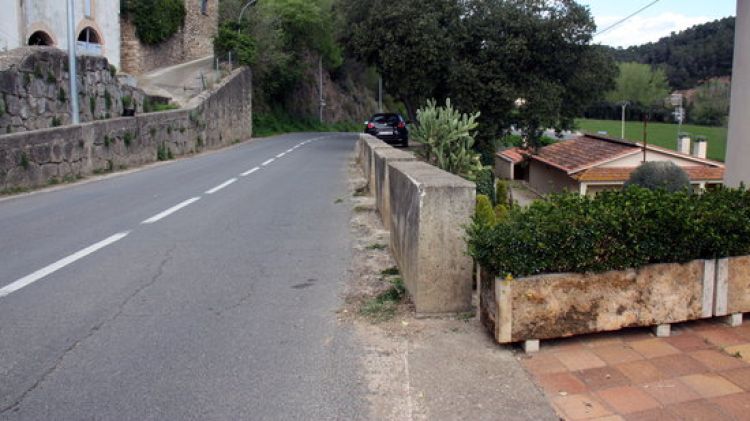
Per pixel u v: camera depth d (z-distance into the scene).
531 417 3.44
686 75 66.69
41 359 4.26
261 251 7.56
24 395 3.73
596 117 75.81
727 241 4.56
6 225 9.16
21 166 13.40
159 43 40.69
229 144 32.88
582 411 3.49
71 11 16.97
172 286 6.03
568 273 4.33
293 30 49.81
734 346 4.36
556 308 4.33
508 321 4.28
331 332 4.79
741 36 7.24
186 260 7.07
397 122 31.98
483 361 4.16
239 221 9.59
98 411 3.54
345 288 5.97
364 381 3.93
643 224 4.37
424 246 4.94
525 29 27.03
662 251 4.43
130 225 9.16
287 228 9.05
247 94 38.28
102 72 21.55
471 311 5.05
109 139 17.89
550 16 27.59
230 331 4.82
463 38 27.91
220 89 31.22
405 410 3.55
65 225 9.16
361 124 70.25
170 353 4.38
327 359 4.27
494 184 11.85
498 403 3.60
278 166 19.56
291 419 3.46
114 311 5.27
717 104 51.53
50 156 14.58
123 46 37.47
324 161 21.75
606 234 4.32
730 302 4.70
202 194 12.67
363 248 7.71
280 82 48.09
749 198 5.01
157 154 21.80
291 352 4.40
